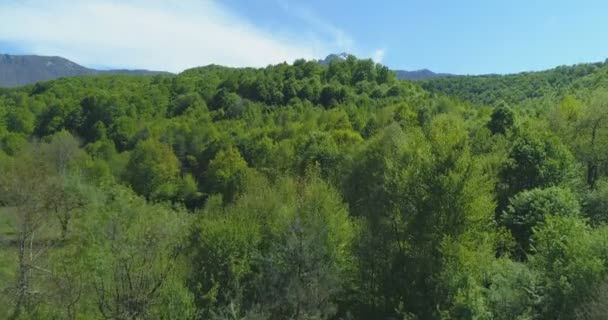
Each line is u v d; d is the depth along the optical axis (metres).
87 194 36.44
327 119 93.94
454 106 90.69
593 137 44.06
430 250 25.73
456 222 25.75
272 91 127.06
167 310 21.33
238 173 64.56
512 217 30.64
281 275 21.09
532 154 37.12
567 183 35.84
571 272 19.83
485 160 38.28
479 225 26.06
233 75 141.62
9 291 22.61
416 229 26.22
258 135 89.19
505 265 23.16
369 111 101.31
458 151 26.30
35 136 100.75
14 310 22.22
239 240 27.08
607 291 17.56
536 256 22.30
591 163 43.31
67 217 31.98
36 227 26.67
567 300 19.34
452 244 24.39
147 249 21.42
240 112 115.19
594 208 31.67
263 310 20.02
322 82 136.50
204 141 93.12
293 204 31.16
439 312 21.89
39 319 21.88
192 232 27.44
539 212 29.52
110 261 20.59
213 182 73.00
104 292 20.89
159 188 72.31
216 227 27.22
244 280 26.39
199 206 73.44
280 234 26.14
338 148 64.62
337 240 27.98
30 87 145.50
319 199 31.14
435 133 28.69
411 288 25.89
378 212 28.58
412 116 78.31
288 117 105.56
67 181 37.72
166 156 77.06
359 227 28.88
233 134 95.44
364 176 43.41
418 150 27.12
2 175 29.70
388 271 26.92
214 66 189.62
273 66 152.25
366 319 26.28
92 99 108.44
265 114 113.38
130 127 100.69
